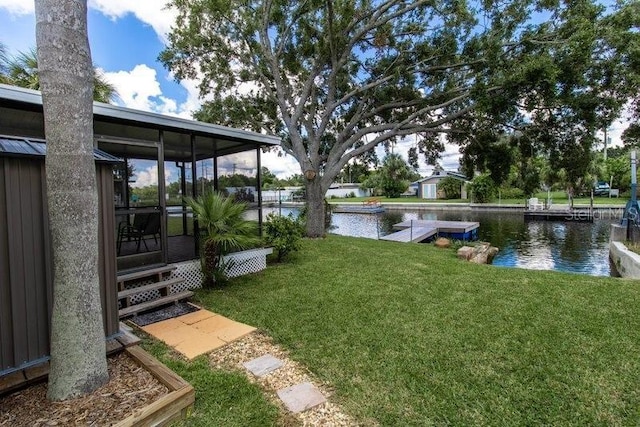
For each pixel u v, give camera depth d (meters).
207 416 2.19
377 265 6.50
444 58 9.77
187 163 7.12
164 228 4.75
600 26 7.46
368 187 45.84
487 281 5.31
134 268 4.45
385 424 2.14
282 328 3.55
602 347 3.07
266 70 11.26
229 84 11.59
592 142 8.39
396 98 10.82
